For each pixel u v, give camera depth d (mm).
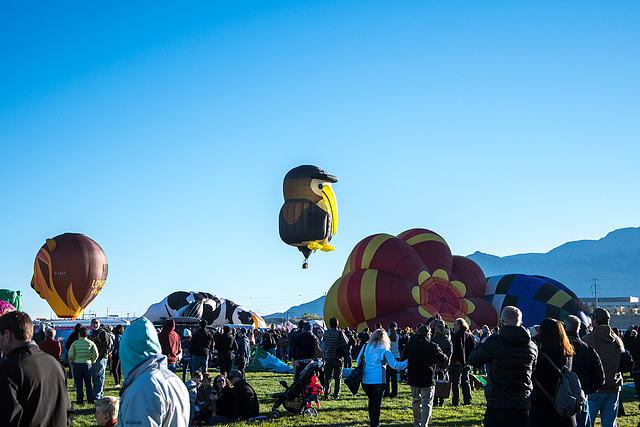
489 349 6414
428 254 37375
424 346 9695
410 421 11125
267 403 13516
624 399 14227
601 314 8156
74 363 12984
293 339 13203
